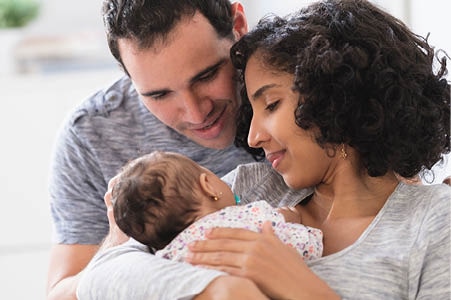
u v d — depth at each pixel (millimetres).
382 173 1380
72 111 1915
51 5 3650
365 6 1468
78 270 1806
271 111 1418
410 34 1472
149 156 1427
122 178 1407
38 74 3195
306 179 1414
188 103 1580
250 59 1445
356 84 1346
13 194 3125
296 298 1238
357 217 1396
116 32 1577
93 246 1840
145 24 1520
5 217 3135
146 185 1371
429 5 2059
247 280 1228
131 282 1292
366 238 1327
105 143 1850
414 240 1286
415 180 1560
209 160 1823
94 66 3271
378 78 1352
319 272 1315
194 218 1376
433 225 1282
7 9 3346
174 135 1820
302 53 1365
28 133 3107
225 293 1204
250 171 1584
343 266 1305
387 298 1263
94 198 1864
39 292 3176
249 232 1308
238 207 1379
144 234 1394
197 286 1224
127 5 1548
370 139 1354
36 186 3139
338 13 1418
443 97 1453
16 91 3080
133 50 1551
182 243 1351
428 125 1409
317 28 1399
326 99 1349
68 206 1861
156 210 1368
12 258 3146
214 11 1568
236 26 1706
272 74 1396
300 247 1342
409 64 1392
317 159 1400
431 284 1252
